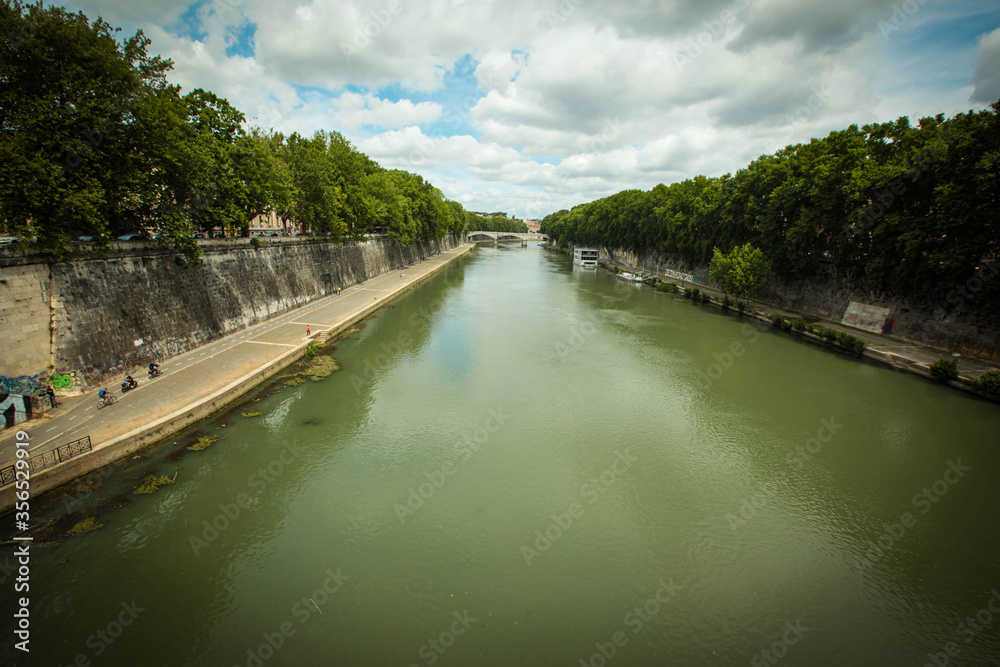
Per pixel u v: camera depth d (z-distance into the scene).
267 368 28.84
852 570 15.69
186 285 31.03
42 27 19.45
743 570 15.58
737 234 58.31
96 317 23.75
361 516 17.62
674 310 56.72
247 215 37.38
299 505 18.08
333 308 47.91
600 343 41.12
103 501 17.12
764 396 29.47
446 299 61.75
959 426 25.39
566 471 21.11
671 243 80.62
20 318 20.08
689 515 18.30
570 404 28.19
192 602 13.43
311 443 22.52
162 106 24.73
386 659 11.90
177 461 19.86
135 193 25.11
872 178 36.34
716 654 12.40
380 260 78.00
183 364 28.47
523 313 53.56
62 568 14.20
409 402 27.83
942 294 35.91
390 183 76.50
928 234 32.62
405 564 15.33
